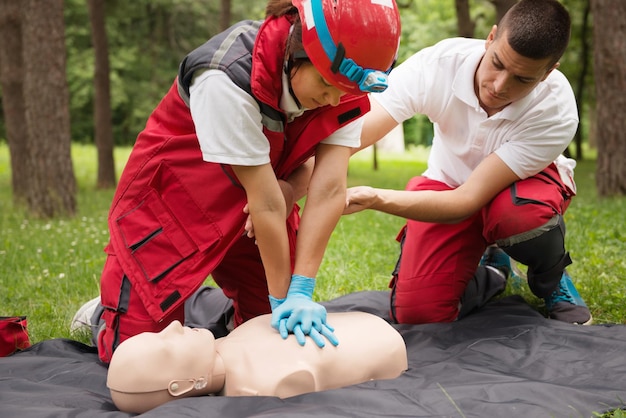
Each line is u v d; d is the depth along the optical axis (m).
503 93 3.07
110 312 2.86
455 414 2.21
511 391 2.38
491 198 3.32
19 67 10.30
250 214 2.53
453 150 3.49
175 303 2.72
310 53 2.25
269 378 2.33
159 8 24.73
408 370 2.67
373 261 5.05
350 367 2.48
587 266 4.47
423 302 3.42
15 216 8.73
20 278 4.93
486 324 3.27
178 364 2.28
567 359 2.79
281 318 2.51
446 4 19.88
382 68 2.27
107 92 13.52
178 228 2.75
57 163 8.42
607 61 8.57
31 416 2.21
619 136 8.60
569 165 3.56
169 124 2.78
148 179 2.78
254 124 2.43
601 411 2.26
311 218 2.59
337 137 2.65
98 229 7.27
